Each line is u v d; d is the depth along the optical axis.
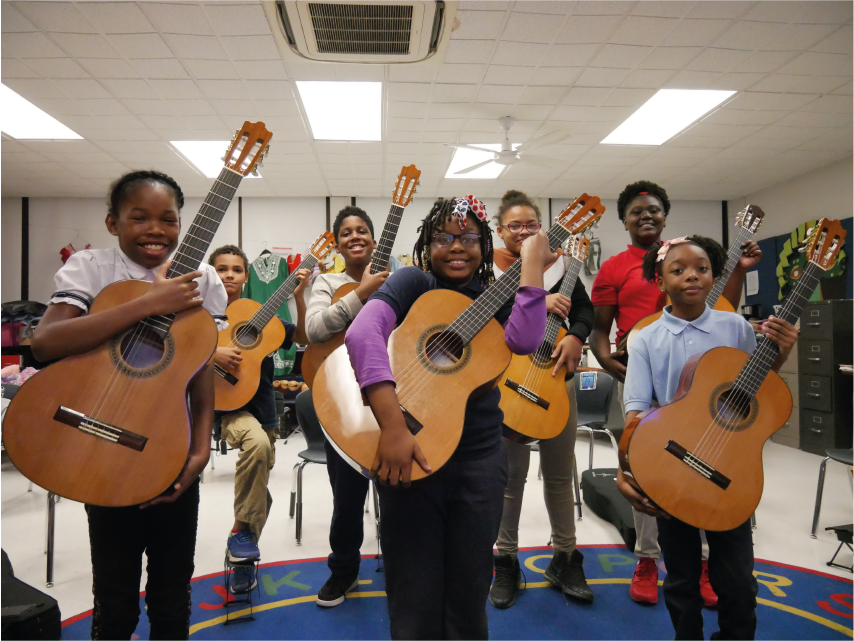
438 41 3.11
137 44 4.19
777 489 3.88
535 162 5.54
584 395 3.68
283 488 3.90
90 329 1.18
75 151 6.23
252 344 2.62
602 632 1.96
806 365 5.31
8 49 4.22
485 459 1.32
